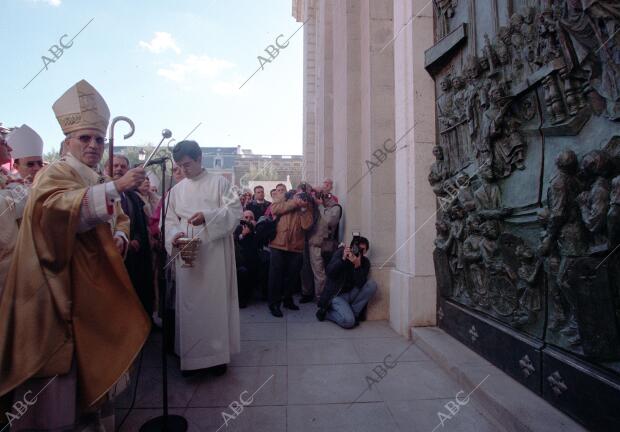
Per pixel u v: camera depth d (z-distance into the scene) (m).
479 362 2.86
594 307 1.94
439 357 3.11
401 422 2.32
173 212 3.07
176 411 2.46
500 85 2.59
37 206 1.71
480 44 2.96
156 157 2.46
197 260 2.88
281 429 2.25
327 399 2.61
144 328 1.92
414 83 3.78
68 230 1.70
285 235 4.91
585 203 1.96
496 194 2.74
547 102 2.19
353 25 5.52
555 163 2.13
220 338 2.93
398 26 4.09
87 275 1.82
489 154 2.73
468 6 3.13
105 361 1.80
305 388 2.78
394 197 4.73
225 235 2.94
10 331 1.64
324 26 7.92
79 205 1.68
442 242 3.54
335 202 5.61
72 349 1.73
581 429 1.95
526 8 2.41
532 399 2.27
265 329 4.23
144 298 3.42
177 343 3.03
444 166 3.48
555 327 2.21
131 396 2.68
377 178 4.73
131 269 3.28
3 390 1.60
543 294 2.33
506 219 2.64
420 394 2.66
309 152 12.78
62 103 1.96
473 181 3.00
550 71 2.12
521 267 2.50
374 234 4.67
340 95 6.04
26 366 1.62
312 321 4.54
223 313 2.96
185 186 3.11
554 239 2.16
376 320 4.56
